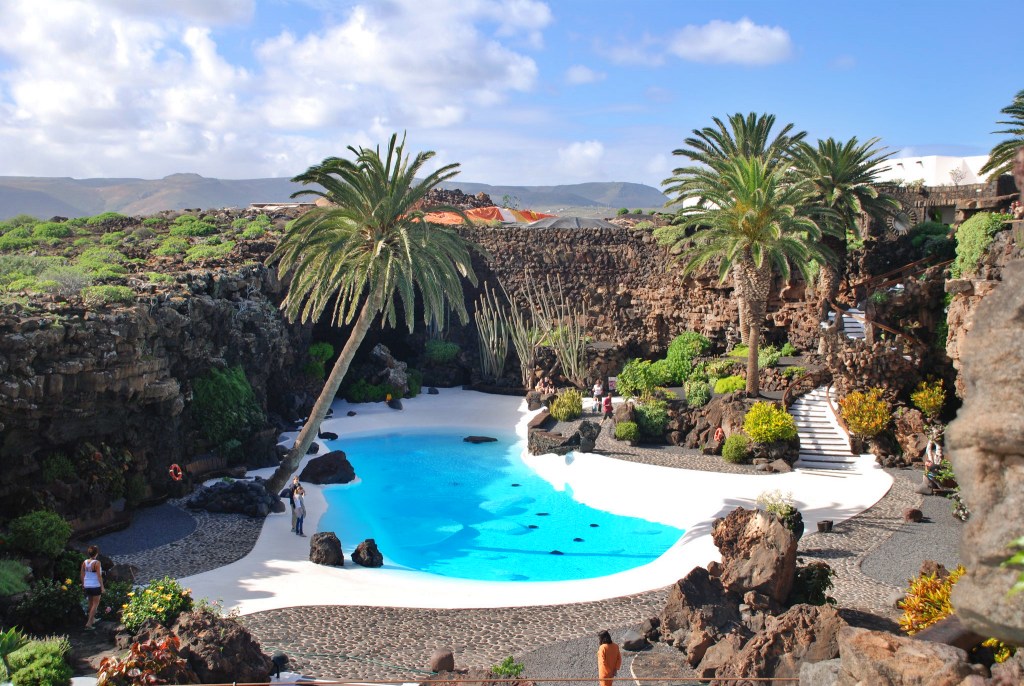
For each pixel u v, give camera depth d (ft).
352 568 80.79
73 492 85.40
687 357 156.04
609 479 113.09
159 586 58.70
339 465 117.08
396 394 167.43
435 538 93.91
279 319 143.54
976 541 15.46
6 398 75.51
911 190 170.40
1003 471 15.46
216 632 50.72
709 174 126.93
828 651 48.62
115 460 92.58
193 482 107.86
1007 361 15.56
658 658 56.54
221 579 74.08
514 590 73.92
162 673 46.73
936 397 112.57
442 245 97.50
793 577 60.80
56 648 50.80
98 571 60.75
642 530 96.63
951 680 19.84
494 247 182.19
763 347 147.54
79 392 84.48
